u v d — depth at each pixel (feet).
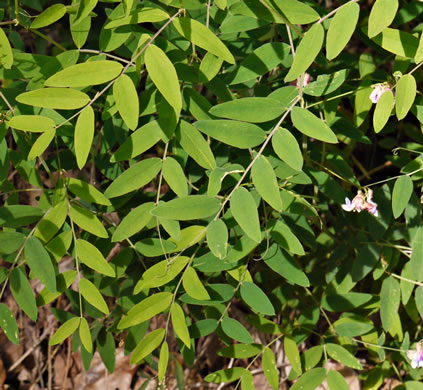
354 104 3.20
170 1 2.93
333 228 3.38
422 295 3.18
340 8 2.77
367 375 3.44
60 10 2.91
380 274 3.26
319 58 3.10
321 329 3.68
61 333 3.02
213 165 2.93
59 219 2.97
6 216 3.00
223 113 2.89
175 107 2.79
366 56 3.23
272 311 3.04
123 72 2.81
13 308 3.94
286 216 3.15
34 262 2.94
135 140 2.90
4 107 3.05
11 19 3.27
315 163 3.22
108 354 3.31
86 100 2.81
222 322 3.15
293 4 2.86
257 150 3.08
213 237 2.86
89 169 3.66
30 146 3.06
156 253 3.00
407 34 2.89
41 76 2.99
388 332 3.43
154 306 2.99
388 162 3.62
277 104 2.90
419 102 3.14
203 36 2.82
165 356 3.02
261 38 3.15
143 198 3.21
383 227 3.22
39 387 3.90
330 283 3.32
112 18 2.94
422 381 3.50
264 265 3.33
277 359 3.76
